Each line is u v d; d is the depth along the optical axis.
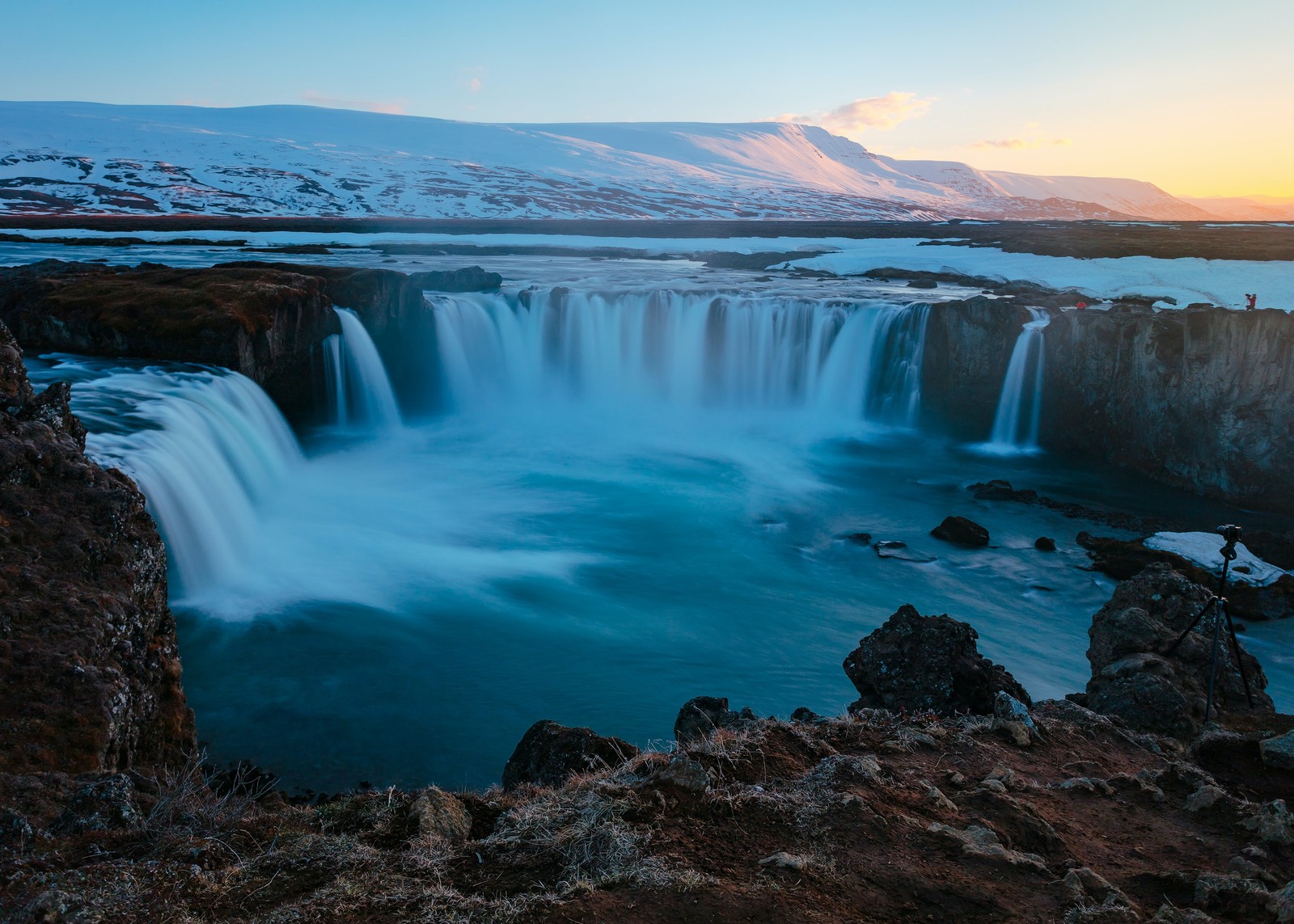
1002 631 21.97
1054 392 39.22
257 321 32.59
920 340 42.00
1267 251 67.94
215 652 17.75
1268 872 6.12
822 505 31.48
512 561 24.69
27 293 34.34
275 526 25.72
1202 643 12.26
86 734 8.52
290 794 13.27
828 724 8.73
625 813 6.07
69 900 4.77
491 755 14.84
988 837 6.18
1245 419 33.25
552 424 42.38
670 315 46.25
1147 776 7.98
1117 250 71.75
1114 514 30.88
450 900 5.03
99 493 11.54
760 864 5.61
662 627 20.89
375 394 39.31
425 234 134.50
